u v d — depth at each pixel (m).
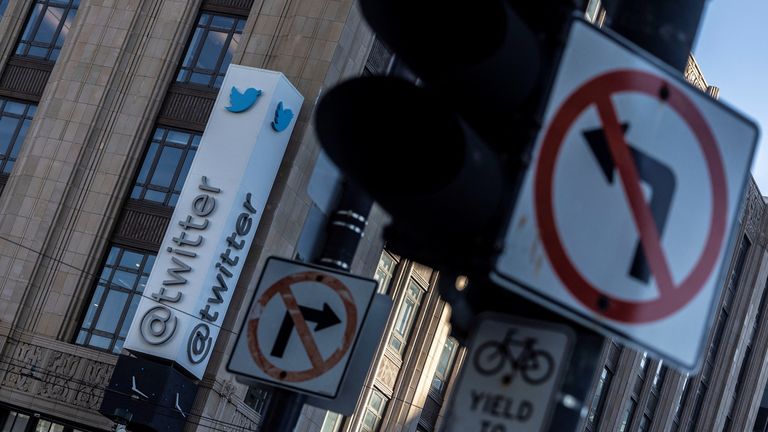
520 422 5.61
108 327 53.38
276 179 53.19
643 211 5.66
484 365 5.79
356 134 5.28
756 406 99.25
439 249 5.30
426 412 67.56
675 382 86.12
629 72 5.67
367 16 5.23
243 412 53.28
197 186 51.75
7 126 59.31
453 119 5.06
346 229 9.88
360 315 10.09
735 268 91.88
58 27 60.41
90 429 51.75
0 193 57.38
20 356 52.84
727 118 6.02
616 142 5.57
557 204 5.35
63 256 54.53
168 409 49.25
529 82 5.26
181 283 50.50
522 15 5.50
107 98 57.12
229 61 57.00
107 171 55.78
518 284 5.24
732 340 92.69
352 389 10.12
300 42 55.78
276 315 10.23
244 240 51.75
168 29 57.91
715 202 5.93
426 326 65.56
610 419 79.12
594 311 5.50
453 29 5.20
